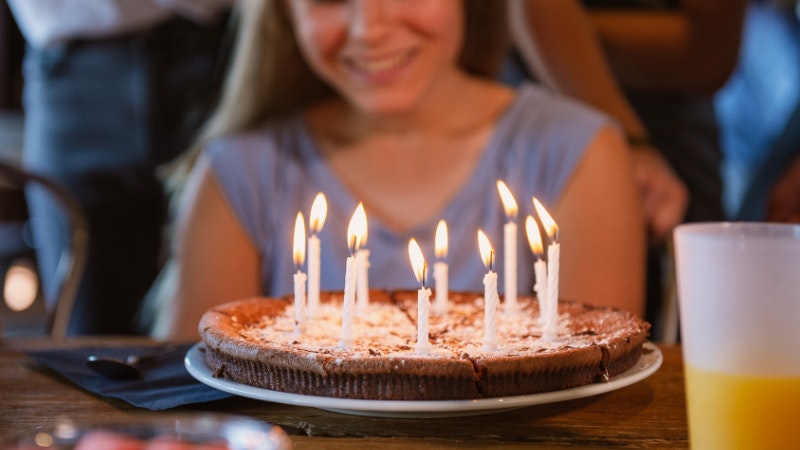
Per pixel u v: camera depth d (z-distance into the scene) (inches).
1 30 106.6
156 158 68.2
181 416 23.7
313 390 29.7
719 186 70.1
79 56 67.4
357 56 47.1
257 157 50.7
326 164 50.0
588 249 48.2
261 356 29.9
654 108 67.1
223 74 65.9
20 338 40.7
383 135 50.3
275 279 49.9
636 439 29.8
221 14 66.9
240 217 50.3
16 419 31.4
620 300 48.0
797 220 51.8
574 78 58.2
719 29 63.2
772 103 118.3
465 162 49.4
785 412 25.6
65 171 69.1
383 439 29.6
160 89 67.1
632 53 64.2
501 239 47.9
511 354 29.8
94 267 70.1
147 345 39.3
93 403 32.8
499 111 51.0
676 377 34.6
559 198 48.8
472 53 54.4
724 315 25.9
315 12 47.3
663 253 63.9
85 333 71.4
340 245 48.5
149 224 70.1
